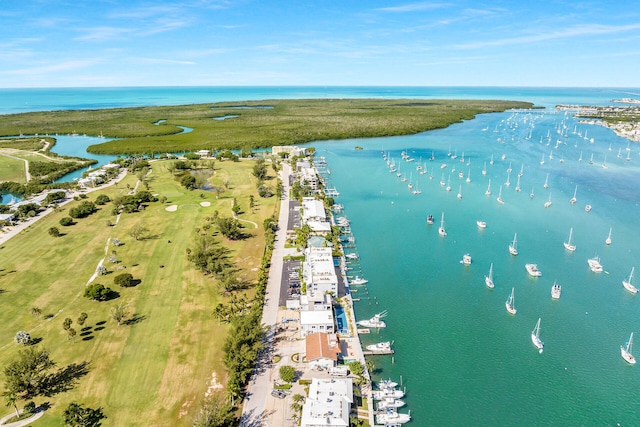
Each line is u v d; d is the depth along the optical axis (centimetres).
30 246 16400
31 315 11819
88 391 9075
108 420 8306
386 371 10094
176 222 18900
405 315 12331
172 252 15862
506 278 14388
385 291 13625
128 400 8831
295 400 8812
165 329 11219
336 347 10212
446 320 12112
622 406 9131
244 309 11994
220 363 9950
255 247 16338
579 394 9450
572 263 15388
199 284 13538
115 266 14700
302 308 11775
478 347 10981
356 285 13962
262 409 8675
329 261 14175
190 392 9056
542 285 13938
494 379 9881
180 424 8244
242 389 9212
